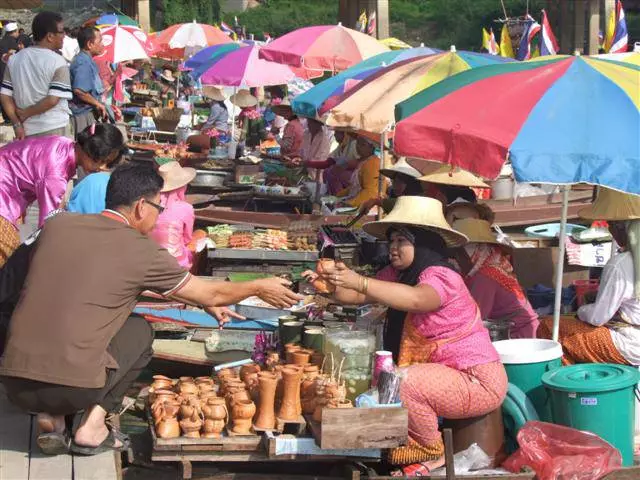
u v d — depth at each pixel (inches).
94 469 156.3
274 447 162.9
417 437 175.3
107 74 643.5
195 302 163.8
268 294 168.2
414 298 171.9
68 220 157.9
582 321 210.4
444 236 182.4
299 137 466.3
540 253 291.9
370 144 341.4
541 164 165.3
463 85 186.5
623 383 180.5
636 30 1731.1
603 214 203.3
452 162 173.6
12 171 211.8
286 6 2374.5
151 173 162.1
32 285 154.6
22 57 299.9
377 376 171.2
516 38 1053.8
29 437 169.6
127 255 155.9
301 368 172.7
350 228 295.7
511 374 192.2
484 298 218.8
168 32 716.7
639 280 202.4
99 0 1253.7
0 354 172.7
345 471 169.6
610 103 173.8
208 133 573.3
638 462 190.1
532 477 171.0
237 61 503.8
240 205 365.1
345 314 214.8
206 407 165.5
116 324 157.0
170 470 173.3
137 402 200.4
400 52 335.6
